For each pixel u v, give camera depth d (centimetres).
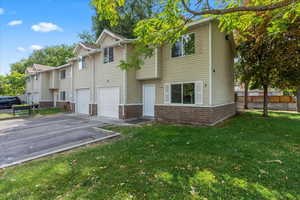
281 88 1060
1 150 561
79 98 1546
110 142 618
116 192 277
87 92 1445
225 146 489
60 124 1014
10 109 2098
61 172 365
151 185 293
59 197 274
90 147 567
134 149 490
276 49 901
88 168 377
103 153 472
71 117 1298
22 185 320
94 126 919
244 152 438
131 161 400
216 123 880
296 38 845
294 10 410
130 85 1117
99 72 1309
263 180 301
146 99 1159
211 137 587
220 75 964
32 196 281
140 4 1497
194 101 891
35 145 610
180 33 552
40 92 2131
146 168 358
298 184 288
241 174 323
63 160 438
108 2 434
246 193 265
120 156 438
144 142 557
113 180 316
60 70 2016
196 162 380
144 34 537
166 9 436
